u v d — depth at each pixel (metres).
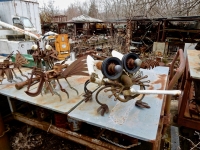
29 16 6.74
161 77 1.89
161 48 6.84
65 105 1.34
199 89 2.19
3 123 1.85
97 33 11.34
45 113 1.76
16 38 5.01
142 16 7.42
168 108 1.35
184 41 6.72
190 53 2.71
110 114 1.19
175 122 2.36
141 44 7.70
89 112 1.23
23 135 2.16
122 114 1.18
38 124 1.75
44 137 2.16
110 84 1.13
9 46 4.30
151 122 1.09
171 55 6.80
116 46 6.57
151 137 0.95
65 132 1.57
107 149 1.39
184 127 2.25
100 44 8.03
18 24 5.55
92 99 1.42
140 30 8.22
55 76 1.40
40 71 1.35
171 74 1.85
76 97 1.47
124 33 8.25
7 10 6.15
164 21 6.80
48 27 11.16
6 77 2.00
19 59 1.85
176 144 1.87
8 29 4.84
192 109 2.18
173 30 6.79
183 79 2.61
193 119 2.08
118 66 0.98
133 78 1.18
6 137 1.90
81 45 6.87
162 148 1.78
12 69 1.83
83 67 1.54
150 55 6.20
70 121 1.55
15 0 6.02
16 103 2.10
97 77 1.16
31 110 1.93
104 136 1.50
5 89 1.67
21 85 1.64
